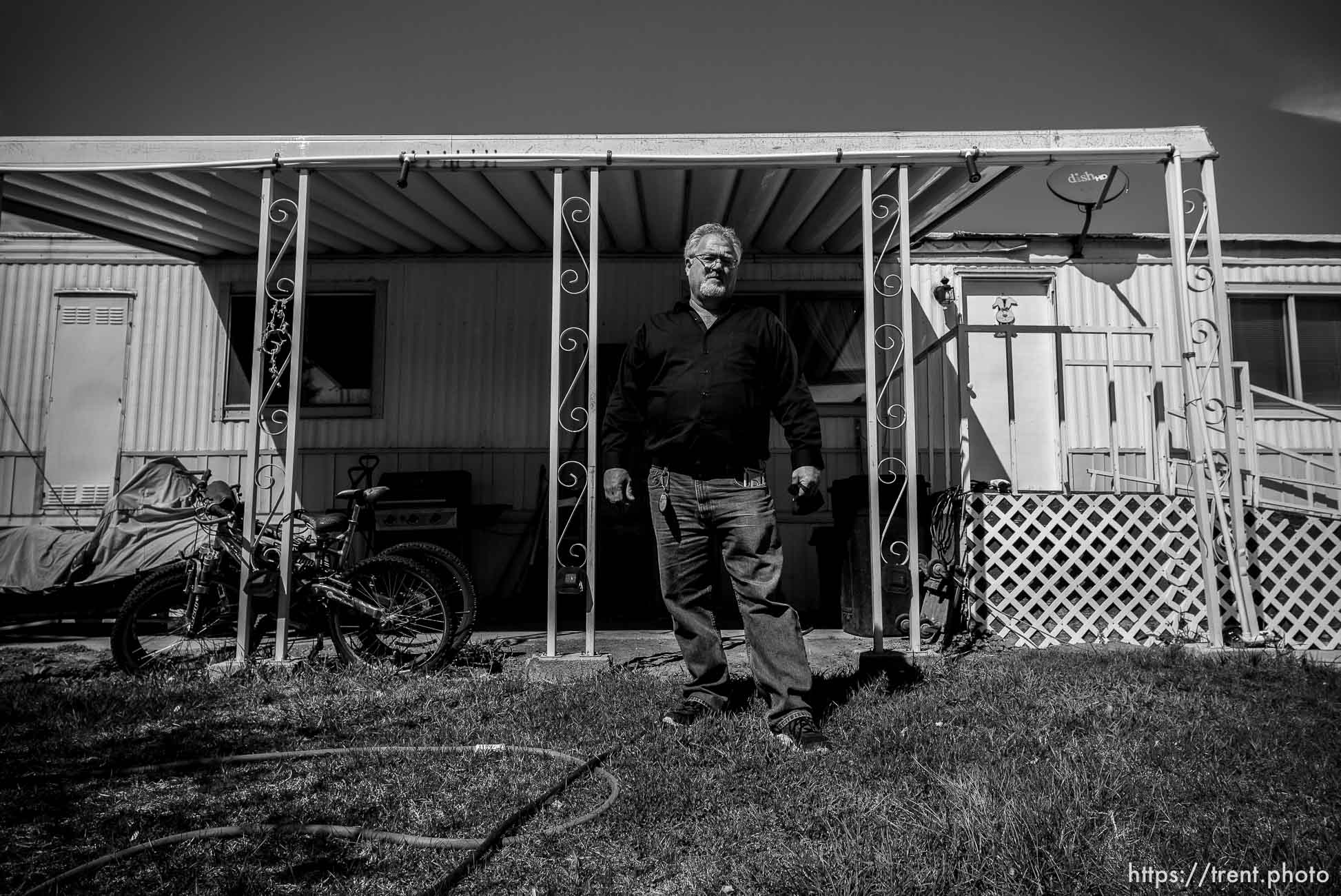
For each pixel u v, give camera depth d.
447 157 4.63
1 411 7.26
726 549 3.15
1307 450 7.56
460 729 3.24
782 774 2.63
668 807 2.39
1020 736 2.95
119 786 2.71
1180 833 2.17
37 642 5.45
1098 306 7.56
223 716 3.52
